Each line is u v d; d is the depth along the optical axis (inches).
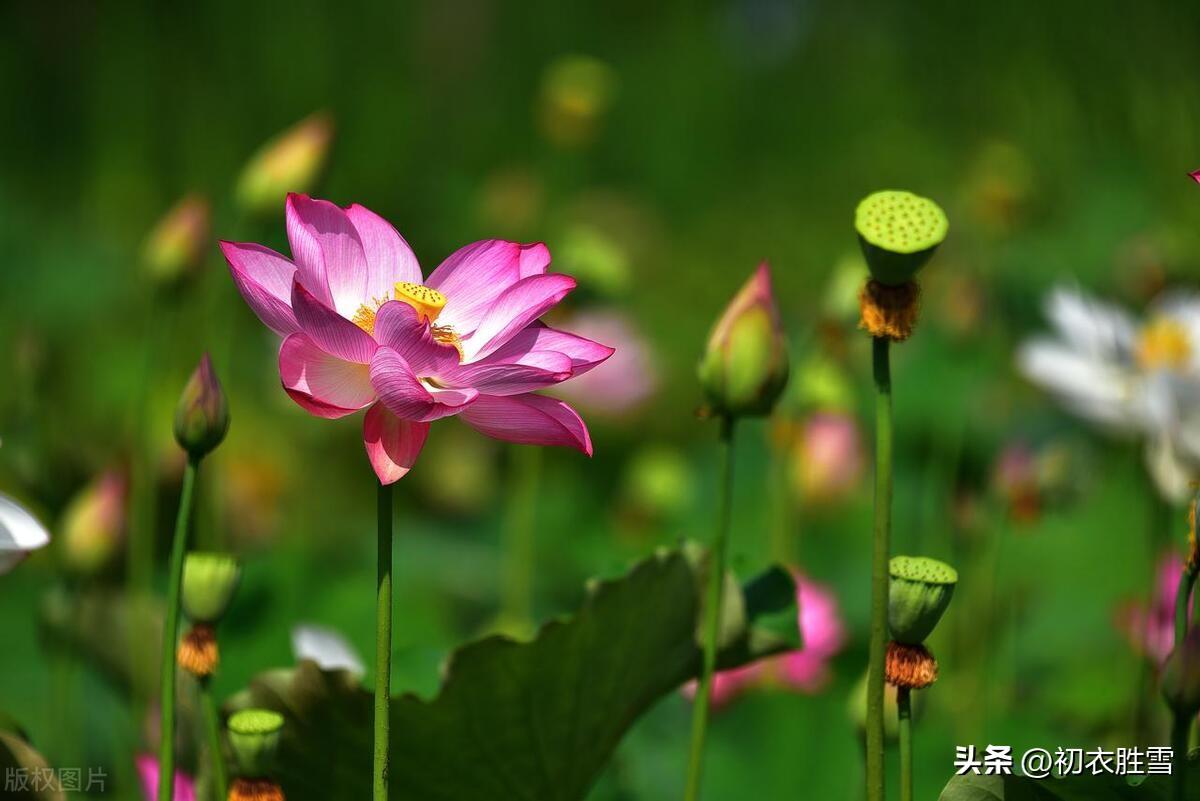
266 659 129.2
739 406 109.0
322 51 282.0
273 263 104.8
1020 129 236.1
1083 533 151.6
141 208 267.1
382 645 103.1
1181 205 193.9
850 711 113.5
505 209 240.2
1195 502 105.1
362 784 112.1
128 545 126.6
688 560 112.3
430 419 102.3
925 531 158.6
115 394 210.4
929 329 173.2
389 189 277.0
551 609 172.2
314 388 102.9
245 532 178.2
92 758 127.4
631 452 239.8
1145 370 133.1
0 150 273.3
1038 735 129.8
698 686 110.3
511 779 112.7
